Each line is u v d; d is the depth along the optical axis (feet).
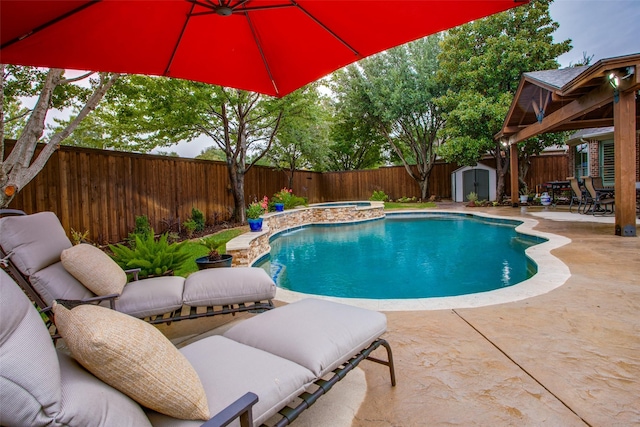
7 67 17.11
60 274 7.94
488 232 31.01
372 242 29.07
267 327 6.32
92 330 3.29
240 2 6.49
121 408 3.25
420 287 16.81
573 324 9.31
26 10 5.61
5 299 2.90
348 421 5.87
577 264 15.29
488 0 5.56
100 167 21.68
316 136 45.70
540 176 52.01
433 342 8.64
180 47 7.82
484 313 10.41
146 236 21.77
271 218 33.12
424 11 6.09
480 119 45.32
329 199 64.34
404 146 75.46
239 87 9.75
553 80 25.71
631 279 12.99
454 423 5.71
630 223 20.86
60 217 19.19
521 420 5.70
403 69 55.36
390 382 6.97
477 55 48.32
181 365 3.83
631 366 7.18
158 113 26.13
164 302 8.76
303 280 18.74
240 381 4.58
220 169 34.19
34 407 2.65
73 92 20.42
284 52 8.29
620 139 20.52
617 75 19.02
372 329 6.43
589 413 5.80
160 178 26.66
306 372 5.01
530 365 7.36
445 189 61.05
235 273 10.02
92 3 5.97
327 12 6.71
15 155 13.78
